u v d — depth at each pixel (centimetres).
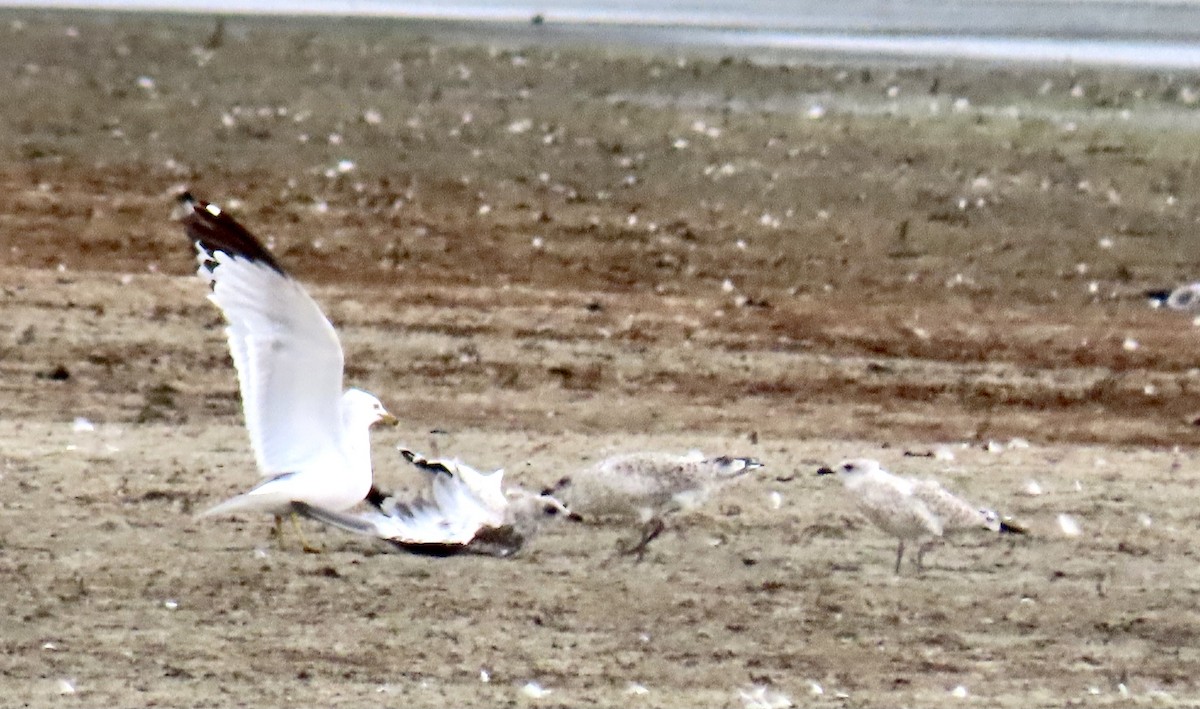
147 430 1611
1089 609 1336
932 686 1208
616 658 1222
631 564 1362
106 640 1212
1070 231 2362
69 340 1822
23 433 1580
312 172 2416
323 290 2020
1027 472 1616
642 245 2231
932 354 1948
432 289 2048
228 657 1196
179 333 1872
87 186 2328
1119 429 1769
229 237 1018
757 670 1215
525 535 1223
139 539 1361
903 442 1694
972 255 2270
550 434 1655
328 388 1030
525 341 1897
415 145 2530
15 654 1188
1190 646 1290
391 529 1045
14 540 1349
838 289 2136
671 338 1939
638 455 1388
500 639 1238
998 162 2575
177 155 2459
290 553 1348
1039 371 1919
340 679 1173
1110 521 1500
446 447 1598
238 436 1608
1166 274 2259
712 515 1457
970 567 1391
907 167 2538
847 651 1251
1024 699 1196
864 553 1409
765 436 1686
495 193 2373
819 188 2448
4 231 2152
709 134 2628
